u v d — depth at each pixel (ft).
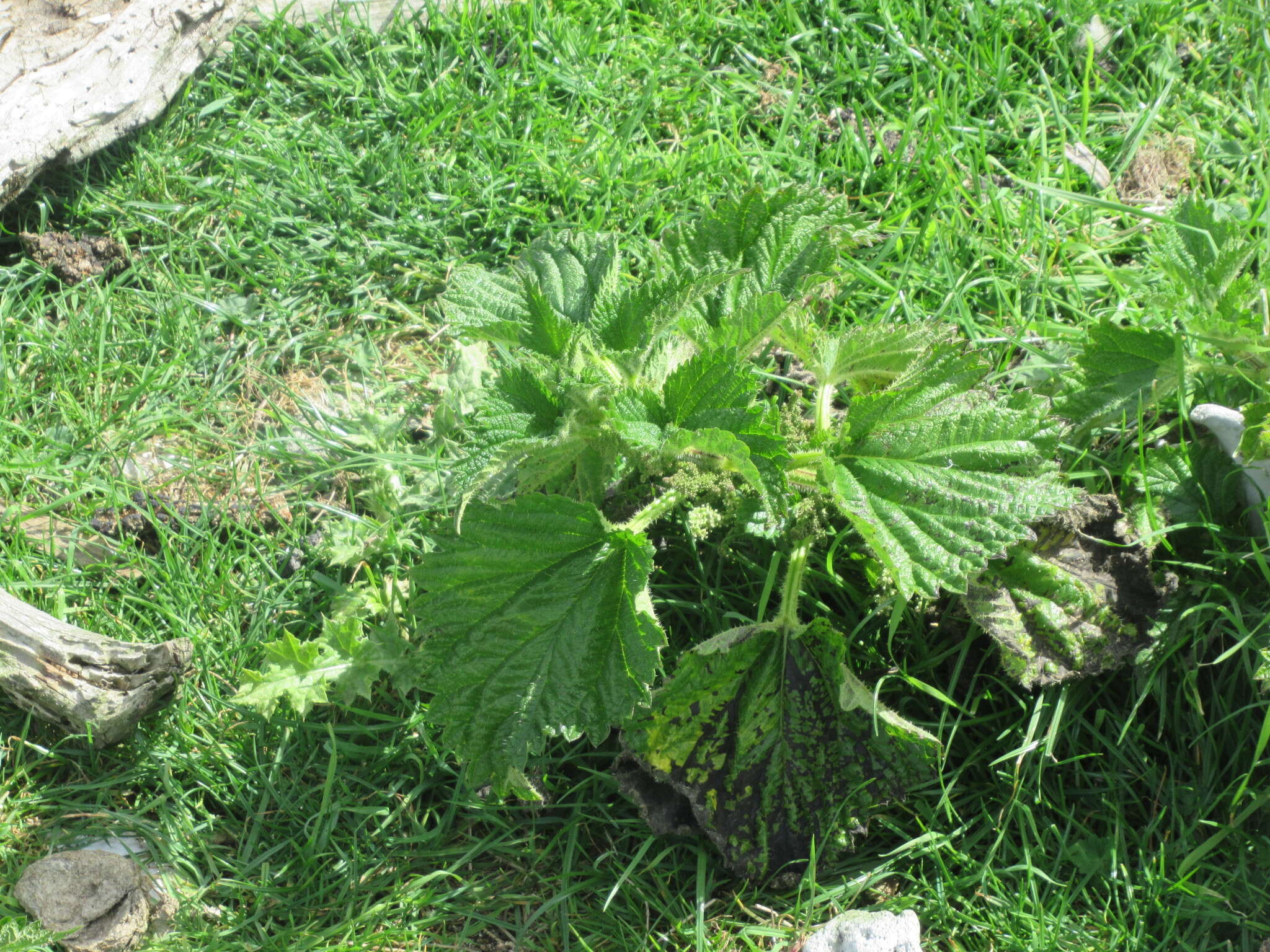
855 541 2.82
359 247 3.39
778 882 2.65
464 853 2.70
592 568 2.57
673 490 2.67
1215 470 2.82
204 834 2.73
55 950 2.56
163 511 3.04
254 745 2.79
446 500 2.95
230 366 3.25
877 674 2.81
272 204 3.44
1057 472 2.64
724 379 2.56
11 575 2.93
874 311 3.24
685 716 2.64
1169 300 2.92
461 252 3.40
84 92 3.35
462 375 3.12
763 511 2.67
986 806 2.74
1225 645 2.73
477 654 2.54
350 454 3.09
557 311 2.82
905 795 2.64
